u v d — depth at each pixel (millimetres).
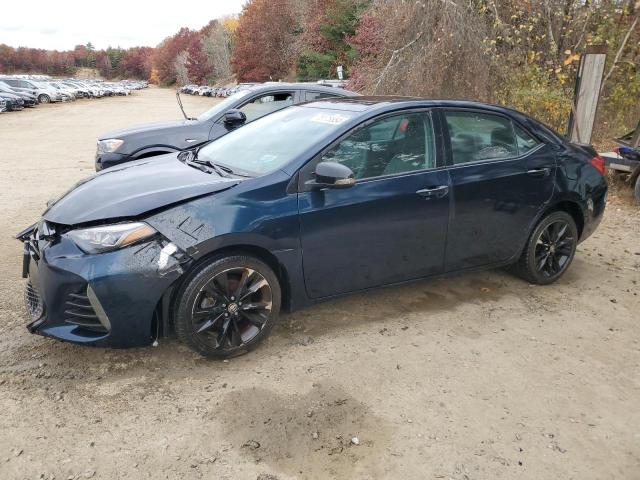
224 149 4195
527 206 4375
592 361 3547
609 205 7469
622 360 3572
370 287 3848
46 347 3508
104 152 6508
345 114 3863
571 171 4602
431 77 11766
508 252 4426
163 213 3088
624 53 11016
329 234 3523
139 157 6512
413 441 2725
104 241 2992
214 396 3043
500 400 3086
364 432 2781
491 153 4234
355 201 3576
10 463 2504
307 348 3582
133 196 3223
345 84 17844
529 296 4523
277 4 50375
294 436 2738
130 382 3156
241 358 3441
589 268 5230
